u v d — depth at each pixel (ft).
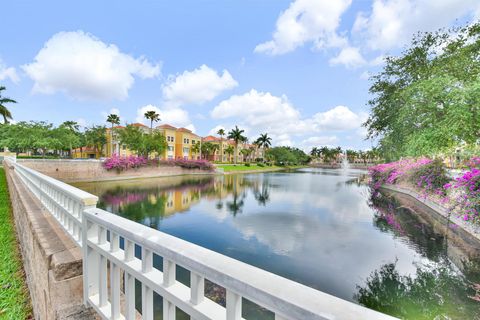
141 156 137.08
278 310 2.44
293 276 25.44
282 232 41.22
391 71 46.96
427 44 42.09
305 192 88.69
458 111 25.94
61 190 8.96
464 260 26.66
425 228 38.24
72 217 7.89
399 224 41.93
